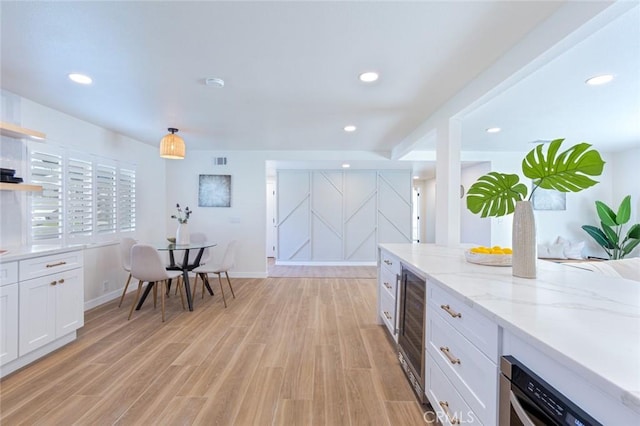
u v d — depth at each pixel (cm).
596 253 543
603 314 100
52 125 311
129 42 182
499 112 307
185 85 247
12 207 275
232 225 537
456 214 277
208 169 535
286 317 338
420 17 157
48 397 188
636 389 57
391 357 245
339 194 681
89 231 362
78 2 145
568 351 73
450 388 141
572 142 450
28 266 223
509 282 145
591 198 543
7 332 209
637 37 173
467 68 213
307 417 173
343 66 212
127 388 199
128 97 275
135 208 449
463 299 123
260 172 534
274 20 161
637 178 500
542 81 233
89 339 275
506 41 178
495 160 530
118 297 409
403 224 681
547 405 79
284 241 681
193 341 273
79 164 346
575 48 184
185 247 363
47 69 219
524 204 156
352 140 447
